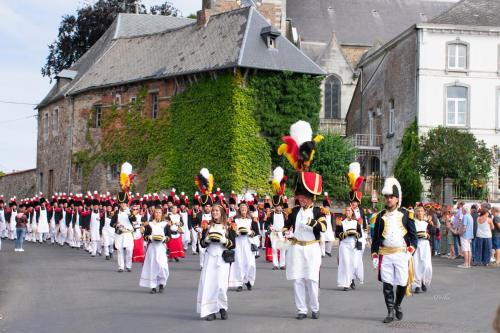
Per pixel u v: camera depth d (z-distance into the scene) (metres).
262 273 19.50
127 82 43.97
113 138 45.19
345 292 15.05
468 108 40.16
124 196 19.58
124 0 58.16
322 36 62.22
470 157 36.09
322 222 11.14
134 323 10.74
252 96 37.94
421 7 66.25
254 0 50.91
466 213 21.38
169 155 41.03
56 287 15.60
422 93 40.00
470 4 41.59
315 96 39.38
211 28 42.25
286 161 38.19
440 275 18.66
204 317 11.22
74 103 48.94
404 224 10.99
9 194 63.66
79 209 28.95
